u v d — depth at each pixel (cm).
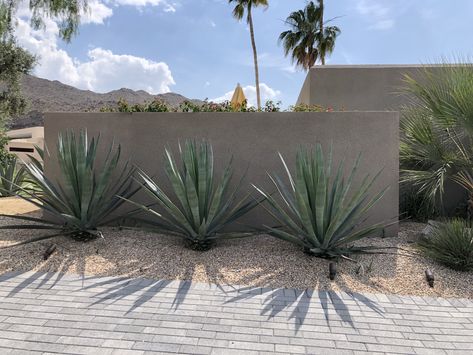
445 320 342
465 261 455
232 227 620
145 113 638
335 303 371
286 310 354
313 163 500
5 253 486
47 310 343
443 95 586
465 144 633
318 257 493
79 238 541
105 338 298
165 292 388
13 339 294
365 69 874
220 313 345
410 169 691
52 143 664
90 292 384
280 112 608
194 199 479
